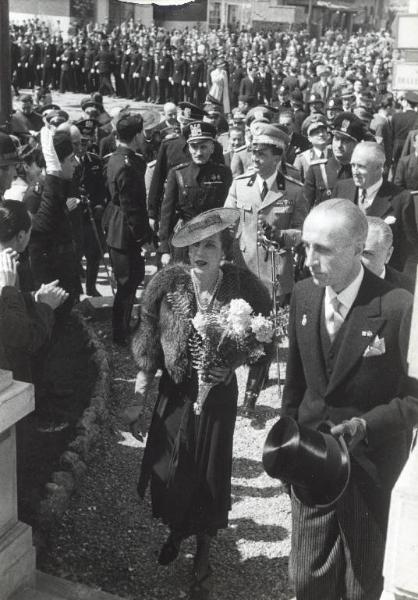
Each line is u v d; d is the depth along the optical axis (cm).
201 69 2895
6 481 323
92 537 416
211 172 675
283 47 4494
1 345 388
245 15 5191
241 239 618
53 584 353
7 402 302
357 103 1659
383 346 303
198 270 365
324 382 317
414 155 888
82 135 943
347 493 304
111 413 566
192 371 363
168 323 363
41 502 422
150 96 2961
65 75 3050
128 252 682
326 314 314
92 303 797
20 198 613
